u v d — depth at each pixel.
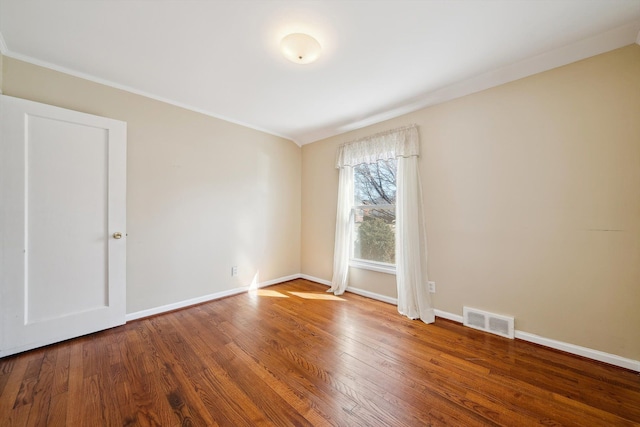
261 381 1.66
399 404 1.46
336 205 3.74
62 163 2.10
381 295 3.20
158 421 1.34
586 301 1.92
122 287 2.41
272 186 3.83
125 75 2.31
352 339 2.21
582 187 1.93
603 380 1.66
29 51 1.96
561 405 1.45
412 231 2.74
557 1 1.49
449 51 1.96
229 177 3.32
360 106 2.90
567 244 1.99
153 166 2.68
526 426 1.31
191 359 1.90
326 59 2.05
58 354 1.94
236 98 2.74
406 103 2.80
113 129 2.35
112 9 1.55
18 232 1.92
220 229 3.23
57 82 2.16
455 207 2.56
